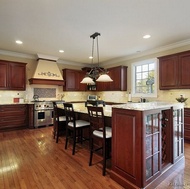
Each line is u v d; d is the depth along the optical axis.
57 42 3.94
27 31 3.24
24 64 4.93
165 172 2.05
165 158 2.23
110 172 2.05
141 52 4.88
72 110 2.82
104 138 2.13
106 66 6.41
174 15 2.57
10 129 4.52
